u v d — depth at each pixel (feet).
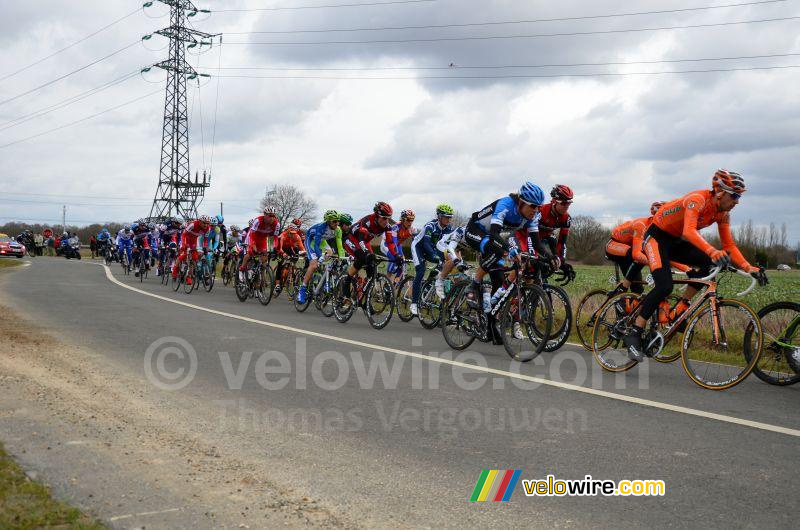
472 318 22.94
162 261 57.62
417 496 9.69
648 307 19.17
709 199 18.19
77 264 91.71
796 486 10.24
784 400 16.28
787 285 56.24
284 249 43.45
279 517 8.83
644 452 11.80
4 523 8.08
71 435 11.97
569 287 51.37
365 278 31.19
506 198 22.52
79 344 22.08
